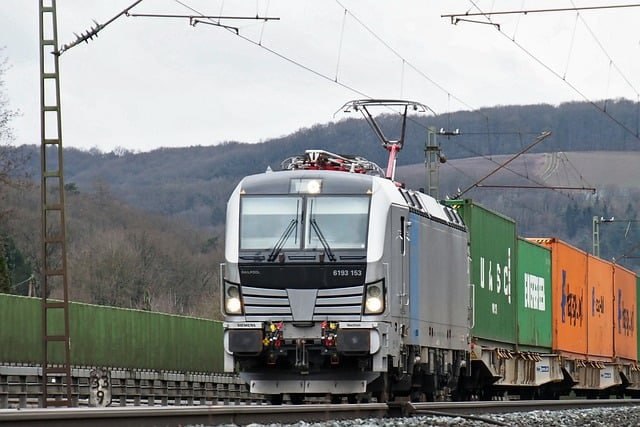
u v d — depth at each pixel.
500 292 76.75
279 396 55.50
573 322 94.62
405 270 54.75
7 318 69.06
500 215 77.62
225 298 52.38
